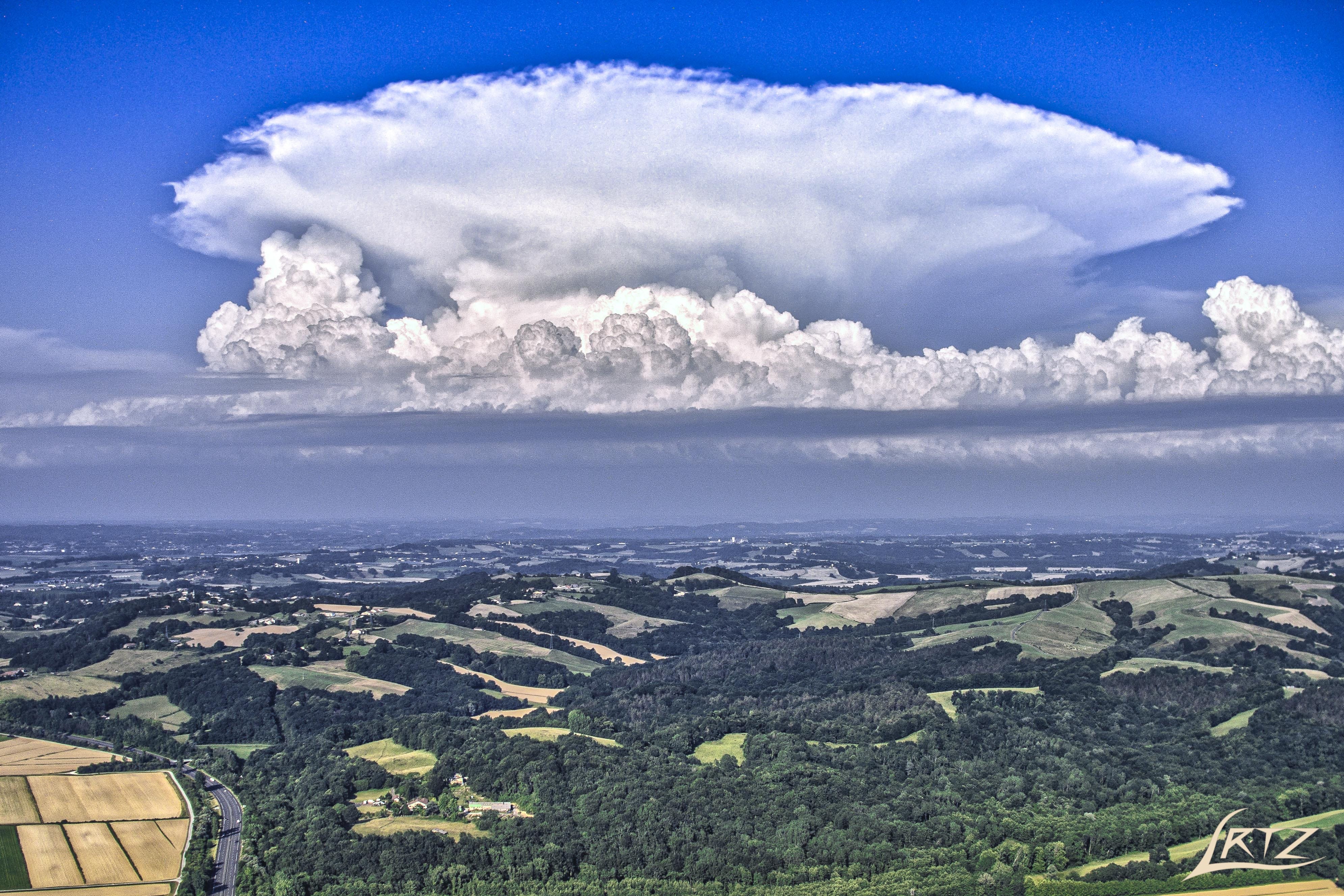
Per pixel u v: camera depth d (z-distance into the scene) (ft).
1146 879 640.17
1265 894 616.80
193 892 651.25
